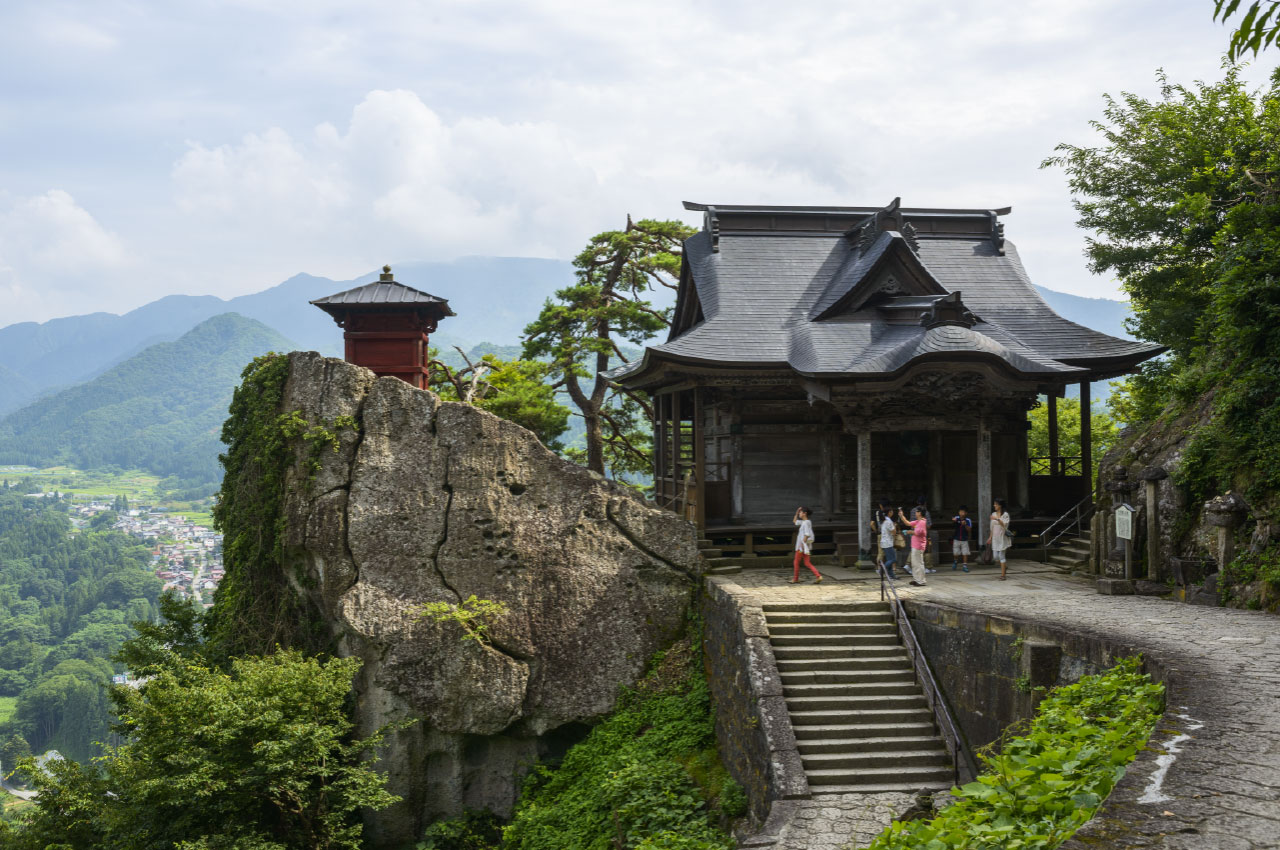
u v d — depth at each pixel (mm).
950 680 17438
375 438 25859
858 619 19891
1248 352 20156
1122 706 10836
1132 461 24594
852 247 32281
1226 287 20391
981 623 16500
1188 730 8523
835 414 29328
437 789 24125
